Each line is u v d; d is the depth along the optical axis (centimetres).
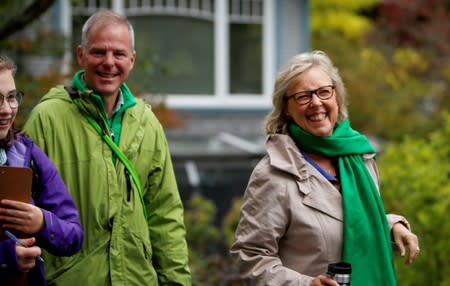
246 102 2091
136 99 603
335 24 2989
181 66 2039
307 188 554
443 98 2498
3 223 466
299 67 570
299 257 552
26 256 462
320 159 578
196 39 2055
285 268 540
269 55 2109
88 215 557
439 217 909
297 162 561
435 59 2636
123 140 577
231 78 2089
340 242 550
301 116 571
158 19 2020
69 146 564
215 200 1636
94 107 567
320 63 578
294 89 571
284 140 567
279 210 550
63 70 1270
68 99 574
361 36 2888
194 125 2031
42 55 1268
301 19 2133
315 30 2934
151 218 597
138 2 1997
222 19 2070
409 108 2528
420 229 924
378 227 559
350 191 561
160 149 596
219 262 1045
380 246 557
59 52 1239
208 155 1597
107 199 561
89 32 572
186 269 597
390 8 2752
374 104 2495
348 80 2545
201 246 1291
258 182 561
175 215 599
